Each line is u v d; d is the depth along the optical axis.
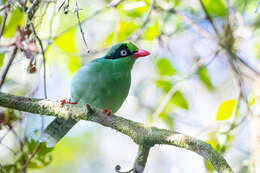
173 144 7.55
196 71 11.47
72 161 14.82
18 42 7.90
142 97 12.31
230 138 9.18
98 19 12.20
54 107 8.20
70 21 10.68
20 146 9.20
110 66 10.31
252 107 9.06
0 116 8.95
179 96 11.80
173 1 12.40
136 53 10.70
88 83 10.11
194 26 11.94
